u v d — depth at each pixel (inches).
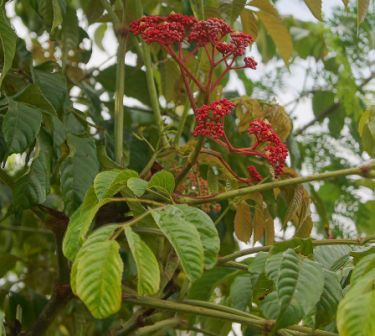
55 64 67.7
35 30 84.5
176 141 64.6
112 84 82.1
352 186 91.7
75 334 73.5
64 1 62.9
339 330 37.5
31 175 55.1
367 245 52.6
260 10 69.2
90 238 39.4
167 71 75.6
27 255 92.6
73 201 57.3
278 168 53.3
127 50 74.8
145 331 66.6
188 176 63.7
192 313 52.9
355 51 92.0
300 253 45.6
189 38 53.5
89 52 77.3
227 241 83.1
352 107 86.3
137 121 90.4
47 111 56.9
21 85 64.4
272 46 92.7
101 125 74.0
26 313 72.7
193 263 38.7
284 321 39.9
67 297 60.1
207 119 51.9
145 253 39.3
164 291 69.3
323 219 79.6
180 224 39.9
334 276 43.8
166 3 77.8
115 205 61.0
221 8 65.2
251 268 46.8
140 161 71.0
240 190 52.6
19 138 54.0
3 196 83.7
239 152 53.3
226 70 54.0
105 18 79.4
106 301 37.4
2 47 58.9
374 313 37.1
